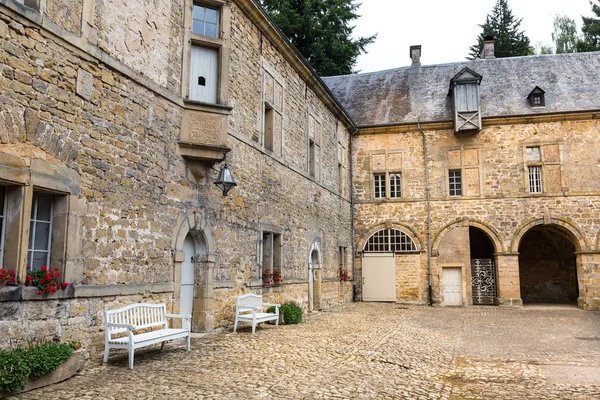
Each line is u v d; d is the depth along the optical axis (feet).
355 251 66.85
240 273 33.14
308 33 83.41
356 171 68.28
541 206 61.93
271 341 27.73
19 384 15.53
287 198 42.63
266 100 38.65
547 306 63.57
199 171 28.53
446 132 65.82
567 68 70.08
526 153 63.31
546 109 63.93
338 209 60.29
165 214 25.82
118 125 22.75
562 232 63.41
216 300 30.01
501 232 62.49
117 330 21.09
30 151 18.19
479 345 30.96
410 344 30.01
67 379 17.79
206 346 25.12
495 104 66.23
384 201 66.74
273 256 40.34
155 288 24.64
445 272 63.93
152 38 25.59
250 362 21.85
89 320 20.49
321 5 85.30
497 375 22.15
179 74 27.91
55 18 19.52
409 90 72.84
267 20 36.70
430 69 76.43
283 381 18.85
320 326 36.50
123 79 23.26
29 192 18.04
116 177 22.44
